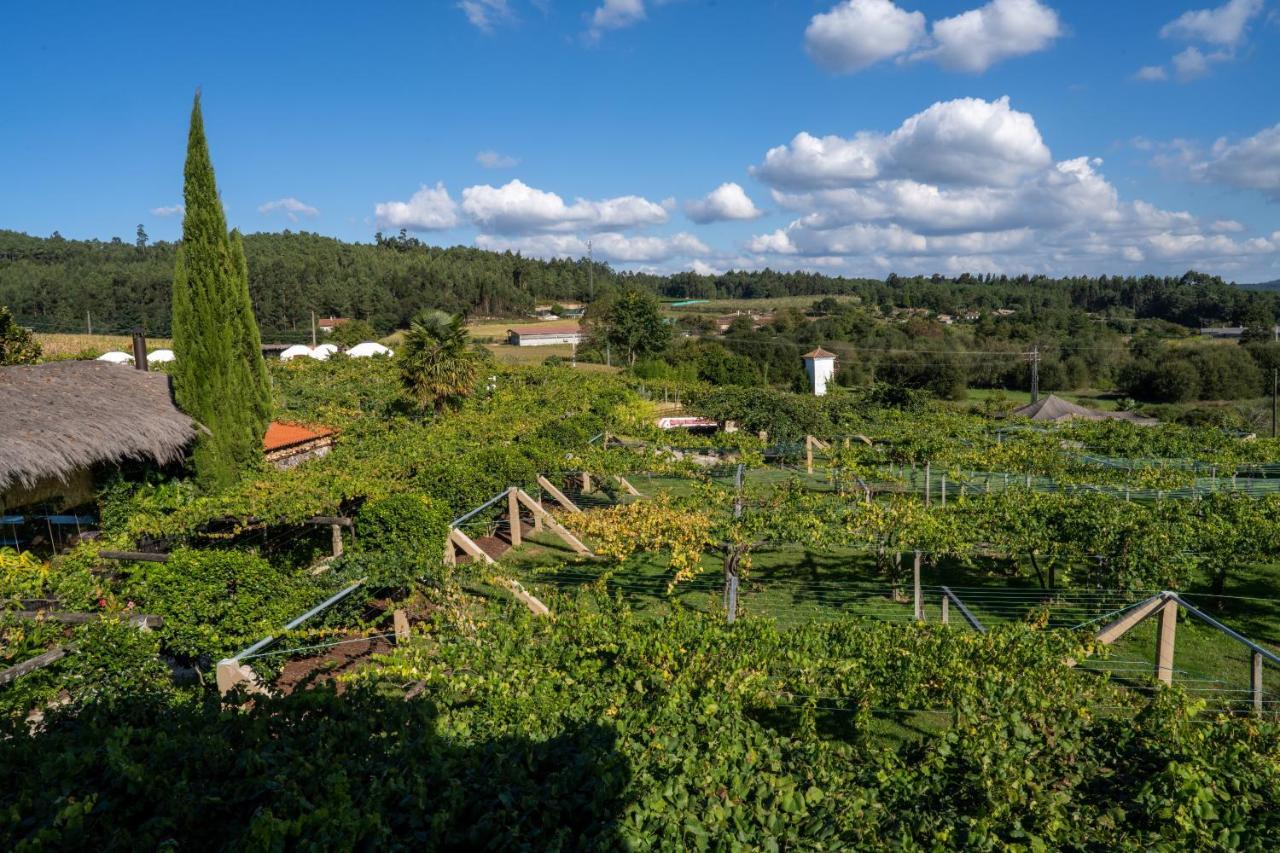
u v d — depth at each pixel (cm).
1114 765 539
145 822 385
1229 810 454
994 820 456
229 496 1253
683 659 717
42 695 772
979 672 715
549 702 618
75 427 1288
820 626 842
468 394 2444
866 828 441
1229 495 1659
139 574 959
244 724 516
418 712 562
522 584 1222
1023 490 1709
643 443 2869
